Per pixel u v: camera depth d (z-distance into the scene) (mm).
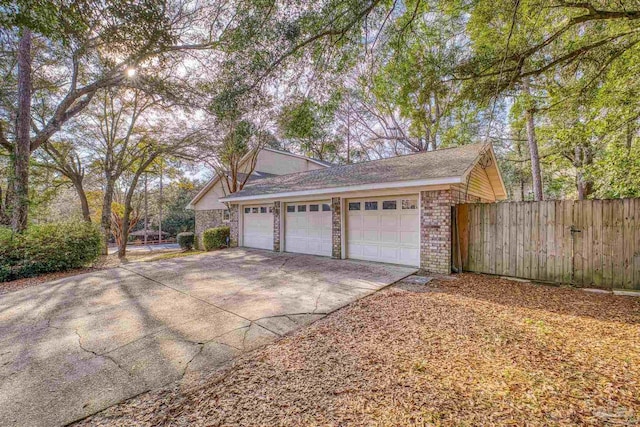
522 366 2828
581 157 13828
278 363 2994
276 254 10555
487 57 5379
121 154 15508
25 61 9141
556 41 5586
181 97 10094
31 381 2771
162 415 2270
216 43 6496
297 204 10586
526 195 22625
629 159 8102
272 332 3793
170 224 31438
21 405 2420
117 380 2762
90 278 7102
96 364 3064
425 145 18703
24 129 9211
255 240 12398
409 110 6586
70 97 10070
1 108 10289
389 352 3166
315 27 4184
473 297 5129
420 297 5148
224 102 4785
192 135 14414
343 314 4395
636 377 2604
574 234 5969
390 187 7328
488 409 2240
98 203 22359
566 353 3074
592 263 5801
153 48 5473
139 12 4410
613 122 7445
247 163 18500
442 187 6965
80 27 4523
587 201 5852
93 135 14953
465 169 6617
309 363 2977
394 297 5168
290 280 6594
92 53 7148
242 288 5996
